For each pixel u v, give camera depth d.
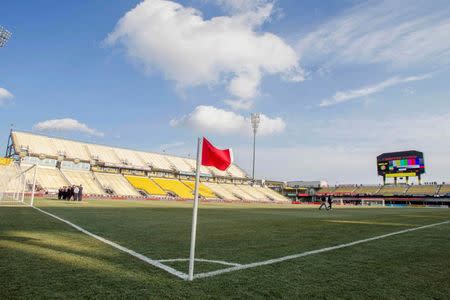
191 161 88.06
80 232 8.88
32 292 3.70
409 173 70.62
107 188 58.62
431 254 6.84
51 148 62.31
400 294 4.01
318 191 99.88
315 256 6.36
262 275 4.75
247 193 82.44
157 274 4.63
